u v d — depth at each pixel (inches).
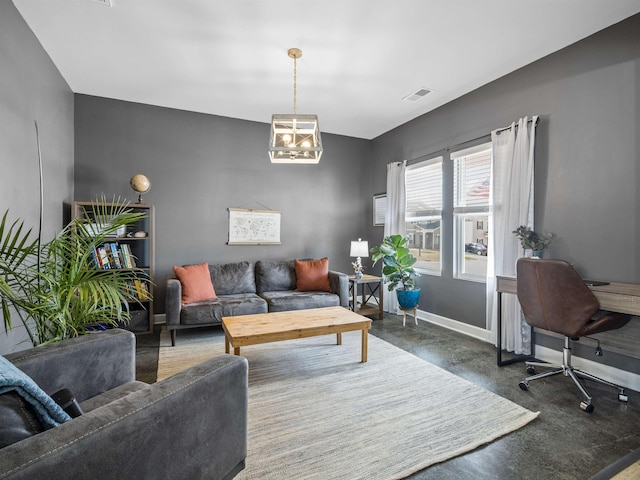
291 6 91.8
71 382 56.4
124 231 145.8
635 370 95.0
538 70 118.9
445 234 161.3
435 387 95.7
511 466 63.2
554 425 76.9
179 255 167.3
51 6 91.4
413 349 127.6
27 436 33.9
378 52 114.5
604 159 100.7
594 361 103.7
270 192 188.7
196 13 94.8
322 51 114.1
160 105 162.2
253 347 128.9
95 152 151.3
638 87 93.4
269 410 83.0
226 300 146.3
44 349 55.2
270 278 173.8
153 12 94.3
